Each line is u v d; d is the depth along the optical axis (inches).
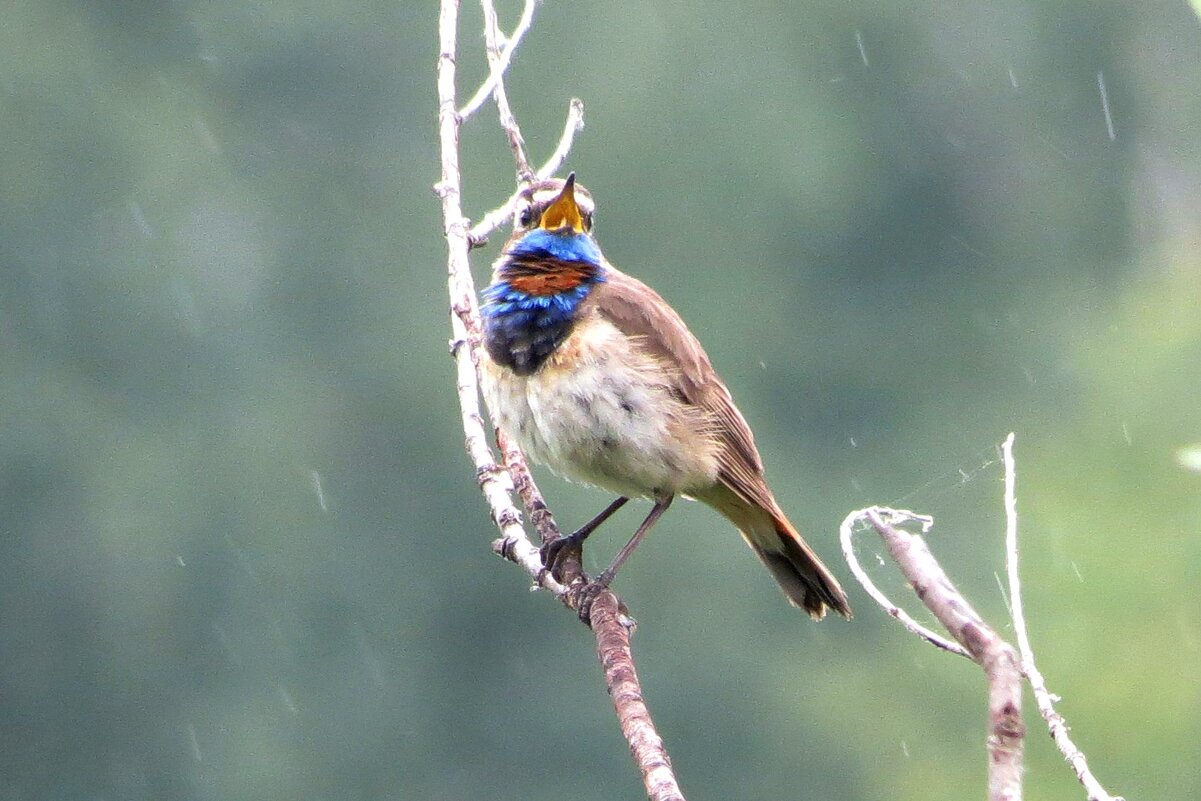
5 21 1010.1
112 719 862.5
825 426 1007.0
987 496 789.2
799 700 796.0
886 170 1089.4
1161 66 1135.6
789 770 795.4
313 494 912.3
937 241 1091.3
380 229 993.5
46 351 941.8
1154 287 1051.9
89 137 990.4
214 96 1018.7
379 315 971.3
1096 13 1124.5
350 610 880.9
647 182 1028.5
